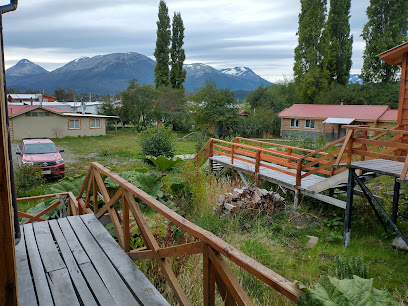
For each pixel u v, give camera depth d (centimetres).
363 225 730
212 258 207
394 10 3503
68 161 1895
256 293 434
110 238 391
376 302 137
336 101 3759
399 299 441
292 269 539
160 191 806
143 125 4003
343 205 733
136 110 3962
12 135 3003
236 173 1162
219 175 1179
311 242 648
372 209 767
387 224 729
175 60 4797
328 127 3195
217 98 3328
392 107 3562
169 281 269
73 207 636
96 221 457
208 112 3288
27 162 1230
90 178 514
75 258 338
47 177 1305
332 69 4094
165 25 4653
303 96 4047
